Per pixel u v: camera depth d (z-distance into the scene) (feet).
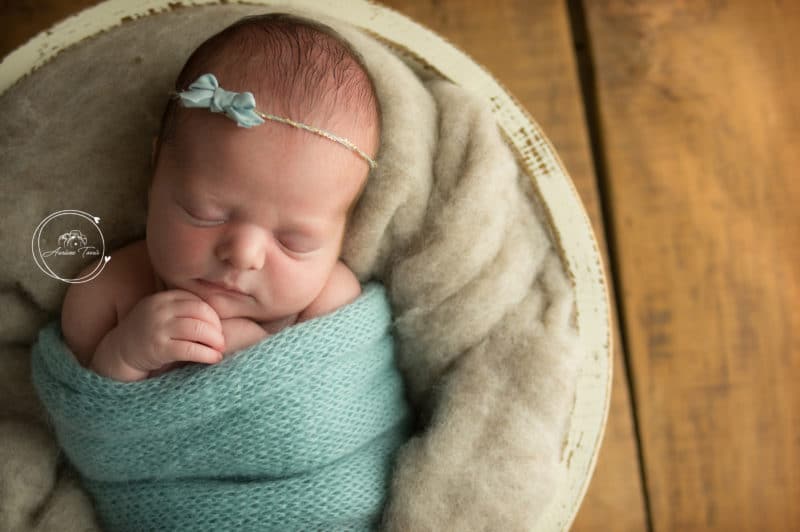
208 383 2.90
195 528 2.95
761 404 4.66
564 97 4.81
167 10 3.55
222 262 2.90
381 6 3.68
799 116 4.91
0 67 3.45
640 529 4.51
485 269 3.34
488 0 4.85
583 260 3.51
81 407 2.93
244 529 2.94
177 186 2.85
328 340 3.05
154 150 3.06
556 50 4.84
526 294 3.43
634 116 4.85
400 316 3.42
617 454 4.58
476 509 3.06
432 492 3.08
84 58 3.37
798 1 4.98
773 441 4.63
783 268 4.78
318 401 3.01
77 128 3.28
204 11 3.49
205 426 2.96
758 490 4.58
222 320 3.08
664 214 4.78
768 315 4.73
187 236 2.88
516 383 3.26
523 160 3.58
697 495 4.56
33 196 3.24
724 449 4.61
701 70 4.92
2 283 3.29
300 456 2.98
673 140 4.84
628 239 4.74
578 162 4.76
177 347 2.86
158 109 3.33
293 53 2.89
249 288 2.98
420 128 3.40
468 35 4.81
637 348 4.67
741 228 4.80
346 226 3.36
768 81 4.93
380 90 3.35
